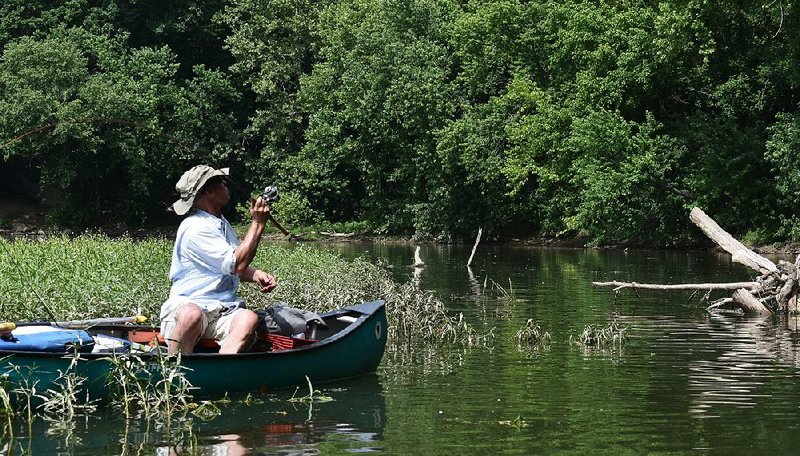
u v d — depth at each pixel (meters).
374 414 8.21
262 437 7.45
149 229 46.72
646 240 33.53
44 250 18.08
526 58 36.25
